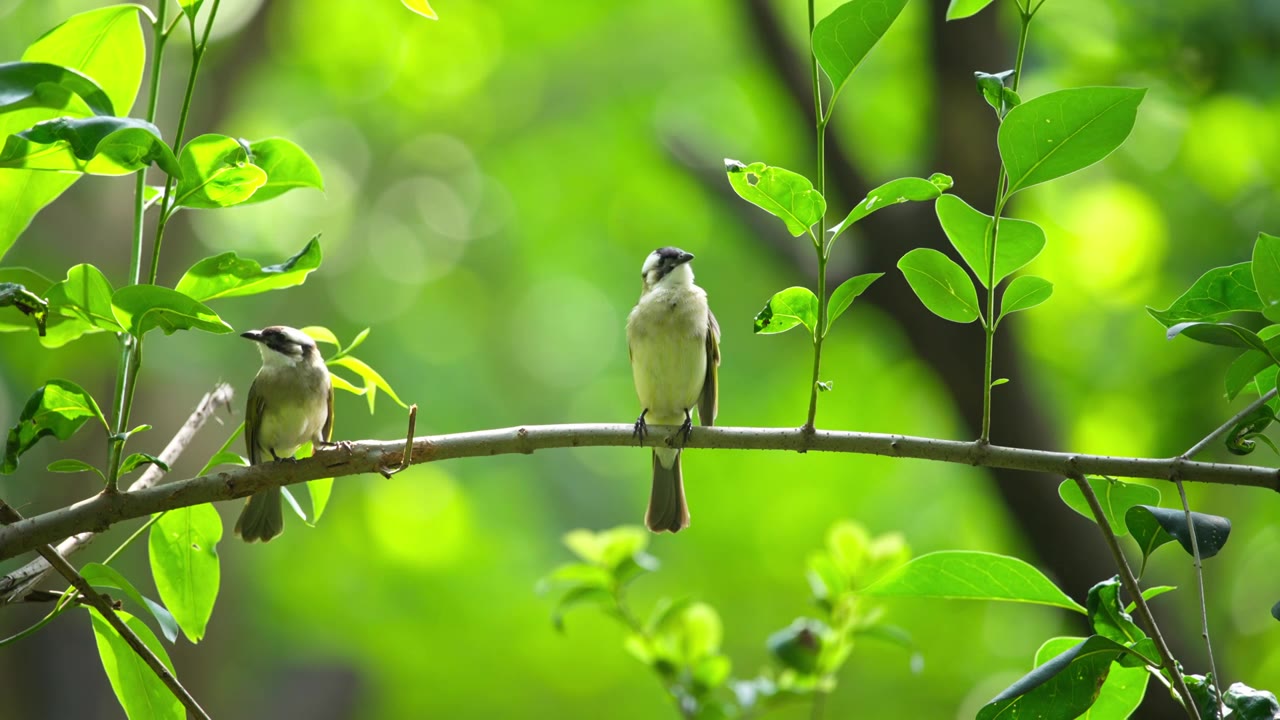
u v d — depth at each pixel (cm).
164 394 1531
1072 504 481
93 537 498
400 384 2100
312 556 2002
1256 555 1408
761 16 1306
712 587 1920
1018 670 1577
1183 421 1145
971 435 1131
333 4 1972
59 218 1466
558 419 2323
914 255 445
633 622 680
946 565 452
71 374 1435
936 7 1113
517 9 2017
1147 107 1330
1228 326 410
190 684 1602
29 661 1380
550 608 1953
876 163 1566
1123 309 1369
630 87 2031
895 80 1571
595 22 2039
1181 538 405
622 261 2262
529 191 2247
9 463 423
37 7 1599
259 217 2003
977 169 1123
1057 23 1253
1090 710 470
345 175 2250
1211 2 1173
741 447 497
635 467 2247
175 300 412
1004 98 421
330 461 483
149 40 1552
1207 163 1363
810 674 673
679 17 1997
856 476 1845
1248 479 433
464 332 2350
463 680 1934
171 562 487
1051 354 1415
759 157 1689
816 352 467
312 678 1741
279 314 2028
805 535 1869
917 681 1606
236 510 1725
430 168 2275
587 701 1939
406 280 2281
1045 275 1454
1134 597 413
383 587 1972
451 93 2145
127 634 427
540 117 2123
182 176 413
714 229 2042
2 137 480
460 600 1964
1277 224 1230
